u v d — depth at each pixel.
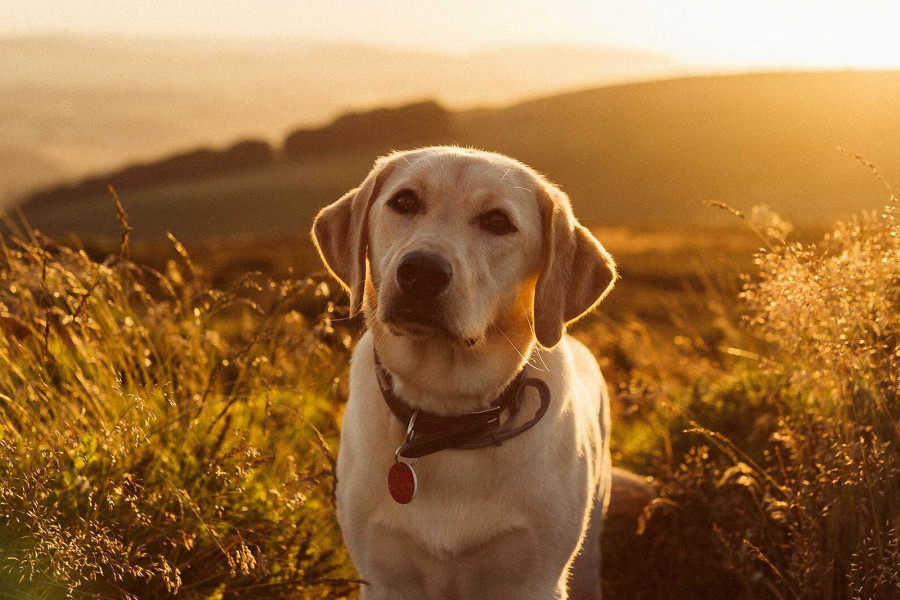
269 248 35.12
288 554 3.30
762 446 4.04
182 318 4.03
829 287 3.22
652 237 41.59
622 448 5.31
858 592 2.90
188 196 89.75
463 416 2.71
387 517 2.76
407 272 2.57
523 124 89.25
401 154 3.06
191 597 3.01
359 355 3.08
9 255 3.76
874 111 66.75
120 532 2.89
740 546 3.68
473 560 2.74
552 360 2.98
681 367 5.70
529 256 2.91
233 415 3.62
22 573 2.60
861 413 3.36
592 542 3.59
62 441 3.13
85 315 3.68
